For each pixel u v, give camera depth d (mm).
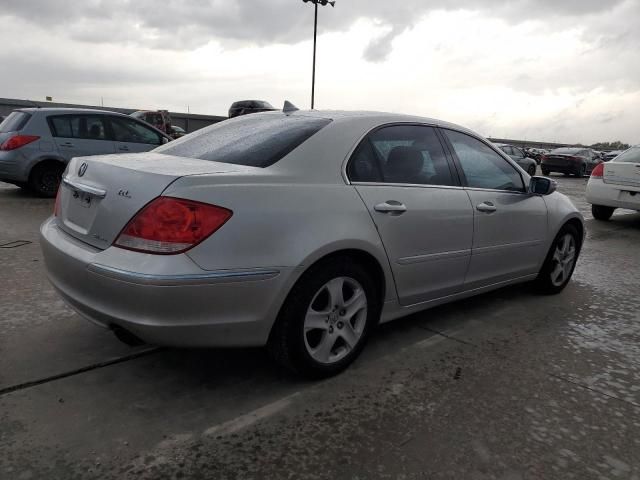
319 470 2096
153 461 2105
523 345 3426
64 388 2621
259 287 2385
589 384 2908
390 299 3102
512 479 2090
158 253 2215
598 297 4602
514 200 3922
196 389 2678
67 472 2018
